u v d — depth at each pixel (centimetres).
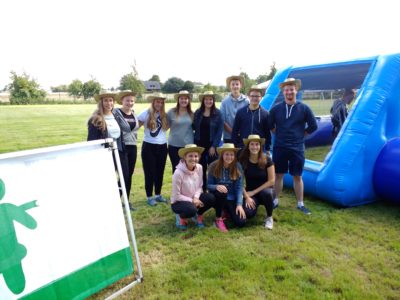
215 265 330
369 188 486
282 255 350
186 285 300
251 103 464
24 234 230
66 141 1180
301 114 440
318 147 809
